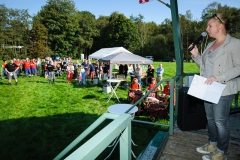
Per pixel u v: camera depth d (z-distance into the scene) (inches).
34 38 1688.0
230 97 67.2
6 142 165.6
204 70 74.1
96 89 420.5
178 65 123.1
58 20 1861.5
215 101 65.7
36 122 217.0
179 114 114.8
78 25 2044.8
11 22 1549.0
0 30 1507.1
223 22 65.5
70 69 513.3
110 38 2218.3
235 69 61.0
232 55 63.0
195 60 80.6
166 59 1811.0
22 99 328.8
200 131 110.0
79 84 484.7
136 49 2196.1
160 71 450.3
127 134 39.0
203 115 111.7
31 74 626.5
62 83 498.0
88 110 266.7
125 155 39.9
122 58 410.6
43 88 428.1
